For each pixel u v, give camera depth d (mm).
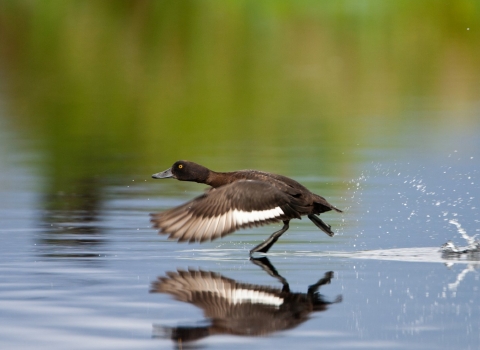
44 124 22281
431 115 22703
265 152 18000
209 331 6867
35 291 8070
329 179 15234
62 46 33594
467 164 16328
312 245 10508
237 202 8539
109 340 6641
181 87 27344
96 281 8516
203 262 9508
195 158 17453
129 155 18328
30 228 11461
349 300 7789
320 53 32406
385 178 15266
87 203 13461
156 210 12859
